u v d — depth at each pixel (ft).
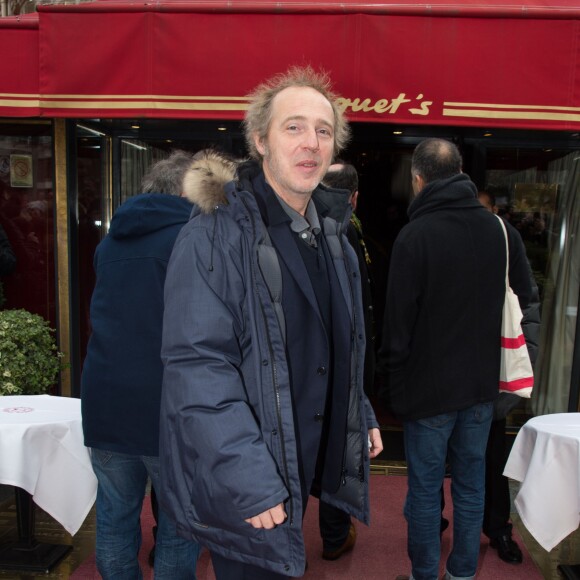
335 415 5.95
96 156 14.99
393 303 7.95
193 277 5.08
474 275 7.92
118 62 10.87
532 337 8.91
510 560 10.27
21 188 14.66
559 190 15.20
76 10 10.77
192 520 5.09
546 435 8.64
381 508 12.17
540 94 10.60
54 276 14.70
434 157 8.27
